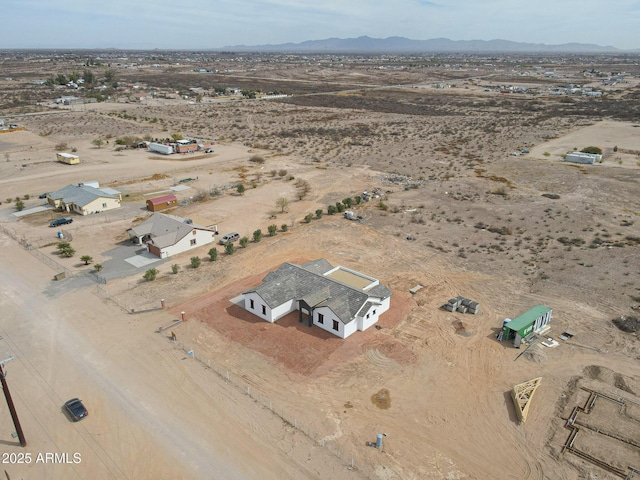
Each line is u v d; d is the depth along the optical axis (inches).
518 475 1029.8
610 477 1016.2
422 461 1067.9
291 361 1416.1
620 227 2436.0
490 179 3390.7
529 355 1429.6
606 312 1652.3
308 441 1124.5
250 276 1977.1
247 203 2947.8
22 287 1877.5
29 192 3166.8
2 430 1155.9
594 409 1210.6
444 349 1472.7
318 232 2461.9
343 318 1503.4
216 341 1519.4
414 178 3484.3
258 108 7032.5
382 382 1326.3
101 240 2374.5
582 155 3767.2
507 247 2226.9
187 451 1095.6
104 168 3789.4
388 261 2111.2
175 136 4741.6
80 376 1350.9
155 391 1291.8
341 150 4399.6
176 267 2010.3
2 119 5846.5
